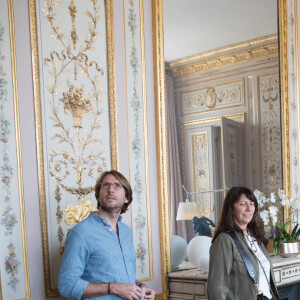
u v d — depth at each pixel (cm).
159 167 383
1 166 299
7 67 305
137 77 376
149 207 375
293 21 519
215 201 434
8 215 300
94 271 261
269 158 489
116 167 354
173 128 400
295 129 515
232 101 454
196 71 421
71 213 328
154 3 388
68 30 336
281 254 425
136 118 372
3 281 294
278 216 495
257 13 480
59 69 330
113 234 271
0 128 300
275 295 305
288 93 507
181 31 411
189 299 365
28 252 306
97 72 350
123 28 369
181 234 397
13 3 309
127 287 255
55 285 316
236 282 285
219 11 445
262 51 483
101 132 349
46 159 319
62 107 330
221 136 445
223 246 288
